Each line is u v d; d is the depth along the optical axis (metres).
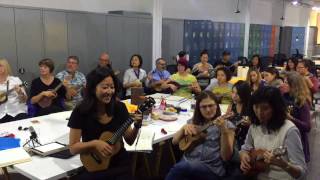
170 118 3.17
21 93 3.79
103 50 5.56
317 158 3.86
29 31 4.59
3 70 3.74
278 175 1.90
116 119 2.10
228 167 2.27
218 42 8.02
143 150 2.25
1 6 4.27
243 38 9.02
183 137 2.41
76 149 1.96
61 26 4.93
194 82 4.70
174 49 6.97
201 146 2.31
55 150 2.25
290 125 1.90
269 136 1.96
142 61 5.79
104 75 1.96
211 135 2.30
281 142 1.89
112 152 2.02
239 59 7.80
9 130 2.79
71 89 4.25
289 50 10.85
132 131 2.20
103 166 2.03
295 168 1.82
